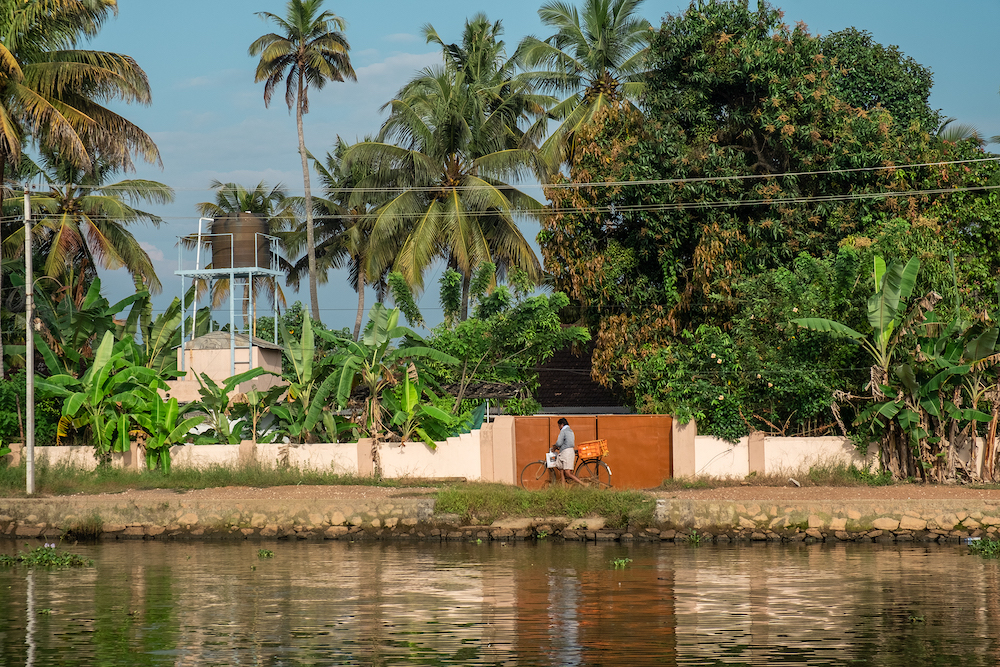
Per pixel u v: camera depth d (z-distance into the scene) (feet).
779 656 35.65
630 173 103.86
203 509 74.43
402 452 89.25
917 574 54.03
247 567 58.59
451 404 96.43
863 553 63.31
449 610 44.57
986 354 79.97
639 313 107.34
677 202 103.24
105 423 91.15
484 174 120.37
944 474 81.71
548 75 126.00
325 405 95.14
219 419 95.30
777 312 92.02
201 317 121.08
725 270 101.71
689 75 107.45
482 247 120.47
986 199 101.40
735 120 108.99
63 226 123.65
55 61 101.19
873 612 43.39
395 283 98.53
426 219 118.11
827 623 41.16
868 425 84.48
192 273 105.70
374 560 61.26
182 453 90.43
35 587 51.62
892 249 88.89
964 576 53.31
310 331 95.14
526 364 100.89
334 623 41.88
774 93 103.91
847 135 103.19
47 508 75.61
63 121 96.02
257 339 112.57
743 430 86.99
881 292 81.46
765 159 109.50
